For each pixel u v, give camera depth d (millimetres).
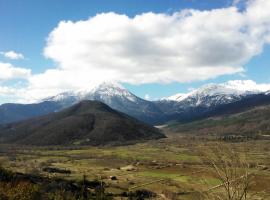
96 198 95188
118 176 160625
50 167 174750
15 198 57781
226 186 15367
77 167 190250
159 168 182125
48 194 76750
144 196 114625
